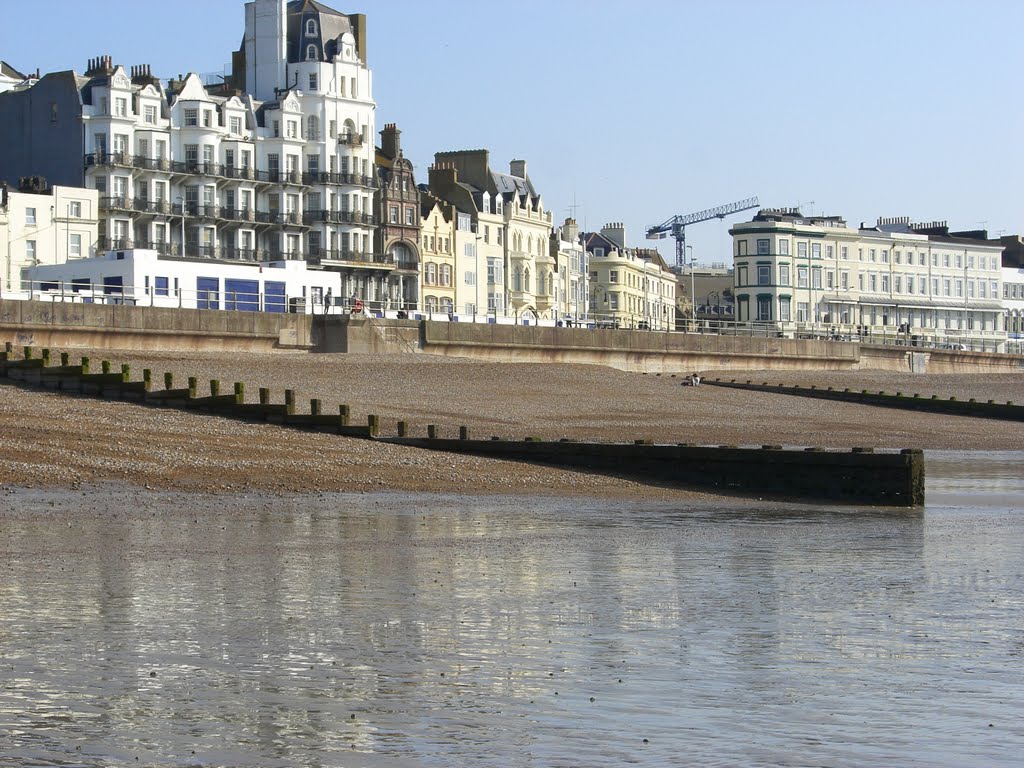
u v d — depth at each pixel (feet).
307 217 501.97
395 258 523.70
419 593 87.45
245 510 132.67
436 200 551.59
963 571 101.81
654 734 56.13
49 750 52.75
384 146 546.67
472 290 569.64
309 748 53.62
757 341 482.28
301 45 509.76
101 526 116.88
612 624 78.28
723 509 150.82
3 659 66.39
